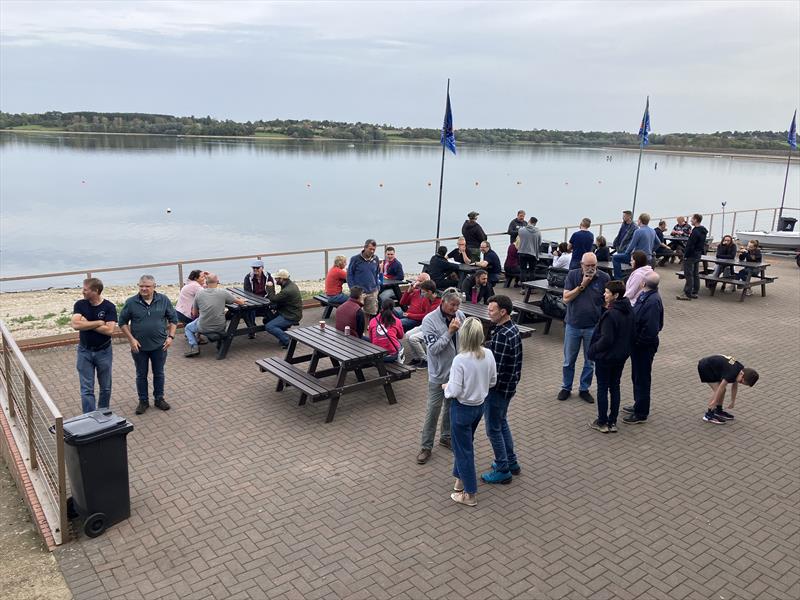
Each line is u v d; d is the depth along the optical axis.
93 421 5.24
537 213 56.84
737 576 4.79
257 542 5.11
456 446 5.61
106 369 7.25
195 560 4.89
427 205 63.00
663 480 6.21
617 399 7.14
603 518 5.53
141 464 6.39
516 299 13.98
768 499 5.89
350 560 4.90
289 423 7.42
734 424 7.57
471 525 5.39
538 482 6.14
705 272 16.64
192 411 7.72
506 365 5.76
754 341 11.10
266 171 114.44
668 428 7.45
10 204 61.12
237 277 27.98
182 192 75.31
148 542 5.11
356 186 86.00
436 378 6.30
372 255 11.49
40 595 4.52
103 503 5.22
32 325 12.79
